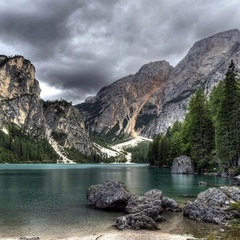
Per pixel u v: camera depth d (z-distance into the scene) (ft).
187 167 285.64
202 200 102.32
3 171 391.86
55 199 136.67
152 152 536.42
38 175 304.71
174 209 107.96
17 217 100.83
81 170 444.55
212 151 267.18
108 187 121.08
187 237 74.08
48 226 89.61
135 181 213.46
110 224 92.07
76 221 96.02
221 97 257.75
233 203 95.40
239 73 254.47
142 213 90.68
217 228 83.20
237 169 221.46
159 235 76.54
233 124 232.94
